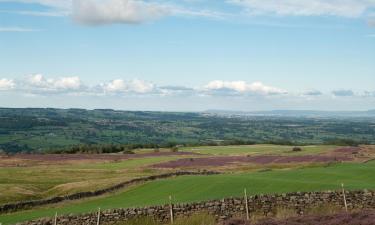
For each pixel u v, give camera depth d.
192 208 38.25
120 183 61.50
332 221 27.41
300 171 59.56
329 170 59.53
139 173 83.12
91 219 37.56
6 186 66.75
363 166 63.62
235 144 179.62
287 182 47.88
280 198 38.81
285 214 35.62
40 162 115.38
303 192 39.19
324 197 39.12
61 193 61.91
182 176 65.12
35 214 44.28
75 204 50.50
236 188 46.84
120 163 104.94
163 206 38.06
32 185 70.94
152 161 103.44
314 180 51.75
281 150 121.06
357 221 26.78
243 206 37.97
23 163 113.38
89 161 114.19
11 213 46.69
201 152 129.12
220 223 31.39
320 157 89.12
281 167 80.81
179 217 36.88
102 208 44.03
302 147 127.00
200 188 49.06
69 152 153.38
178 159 102.12
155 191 52.44
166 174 68.62
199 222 34.53
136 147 164.75
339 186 44.62
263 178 52.41
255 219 31.03
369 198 39.06
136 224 36.69
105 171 89.75
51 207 49.38
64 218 37.09
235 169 82.25
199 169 84.69
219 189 47.19
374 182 48.78
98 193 56.59
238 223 30.00
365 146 116.88
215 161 95.62
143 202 45.91
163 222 36.88
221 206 38.09
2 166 106.56
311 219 28.45
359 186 44.69
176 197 46.19
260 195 38.75
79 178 80.50
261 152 117.88
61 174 87.25
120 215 37.88
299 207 38.41
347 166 64.19
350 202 38.94
